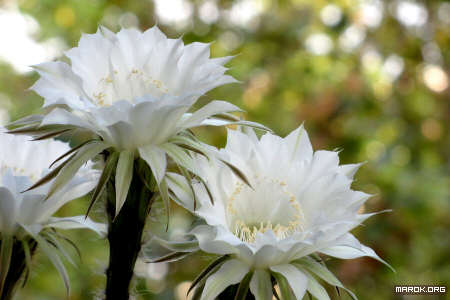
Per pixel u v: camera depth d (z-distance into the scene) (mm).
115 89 731
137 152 712
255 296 702
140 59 743
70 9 1717
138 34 746
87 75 733
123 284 721
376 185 1679
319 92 1801
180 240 753
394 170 1744
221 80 726
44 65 723
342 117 1759
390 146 1812
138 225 720
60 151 771
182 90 732
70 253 1338
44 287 1350
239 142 749
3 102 1761
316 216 725
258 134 1172
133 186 716
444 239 1770
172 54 730
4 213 729
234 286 715
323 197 740
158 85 734
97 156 731
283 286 707
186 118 725
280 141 755
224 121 733
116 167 714
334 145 1726
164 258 723
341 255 729
